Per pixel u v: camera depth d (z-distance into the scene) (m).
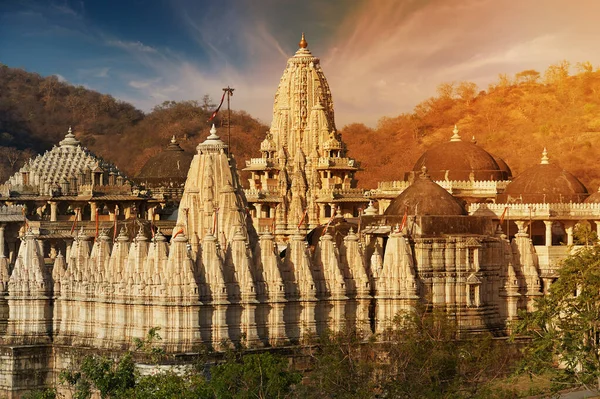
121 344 127.81
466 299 139.38
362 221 146.12
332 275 133.50
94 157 190.12
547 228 165.75
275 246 132.50
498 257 143.38
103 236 135.50
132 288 127.75
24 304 136.12
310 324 131.38
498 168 184.75
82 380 120.50
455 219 142.12
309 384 120.75
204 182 136.25
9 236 167.62
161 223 175.00
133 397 113.12
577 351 119.69
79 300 133.62
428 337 124.94
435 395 118.38
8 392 132.88
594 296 121.25
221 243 134.88
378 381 119.44
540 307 124.19
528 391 123.38
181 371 121.38
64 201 183.12
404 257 136.25
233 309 127.50
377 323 135.25
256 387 113.75
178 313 124.69
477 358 124.69
